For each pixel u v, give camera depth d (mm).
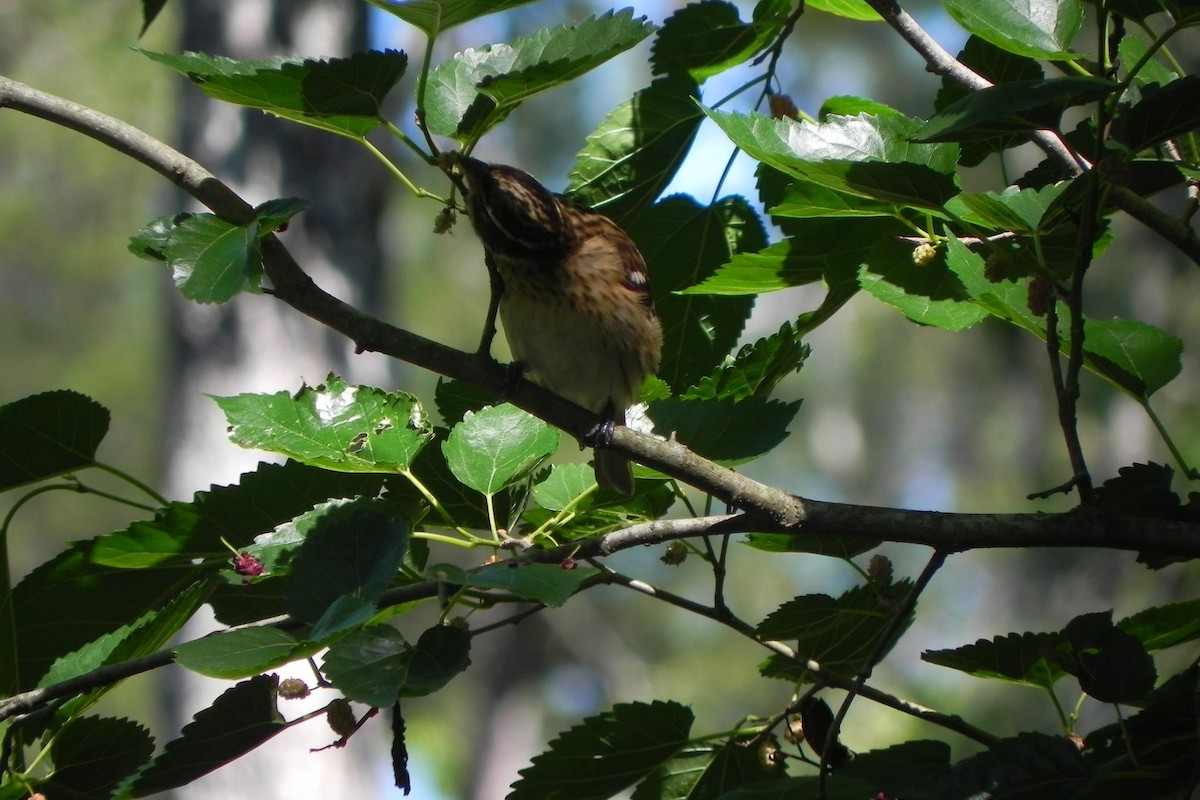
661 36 8633
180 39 23750
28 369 39312
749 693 37531
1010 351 35469
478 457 7039
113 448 39562
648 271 9133
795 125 6598
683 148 8844
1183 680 5977
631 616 43125
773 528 6570
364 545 5551
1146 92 6496
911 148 6594
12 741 6359
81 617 6980
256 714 5758
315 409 6832
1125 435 27281
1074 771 5562
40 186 37750
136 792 5742
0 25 29203
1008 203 6734
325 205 23391
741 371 7531
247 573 6238
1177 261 26297
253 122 23125
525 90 6141
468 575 5426
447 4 5684
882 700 6453
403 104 26375
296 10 23562
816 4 8828
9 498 38844
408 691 5035
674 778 6906
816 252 7871
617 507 7473
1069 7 6258
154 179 37969
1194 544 6141
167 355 23203
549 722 47250
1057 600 31469
